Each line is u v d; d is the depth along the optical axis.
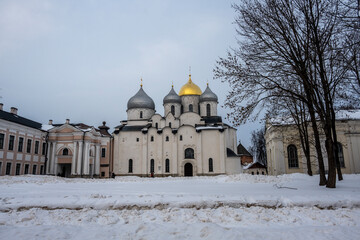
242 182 28.59
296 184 22.80
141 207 12.26
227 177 31.98
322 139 42.66
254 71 19.06
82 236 7.93
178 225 9.09
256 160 85.50
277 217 10.53
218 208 11.92
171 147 59.28
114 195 14.34
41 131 52.62
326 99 18.73
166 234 8.12
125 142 62.09
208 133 58.81
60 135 54.66
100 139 60.38
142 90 70.94
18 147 45.81
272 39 18.75
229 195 13.71
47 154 53.81
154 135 60.75
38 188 20.81
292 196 13.02
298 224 9.84
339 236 7.92
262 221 9.98
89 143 54.88
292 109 32.75
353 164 42.34
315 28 17.77
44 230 8.48
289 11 18.64
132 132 62.31
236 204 12.36
